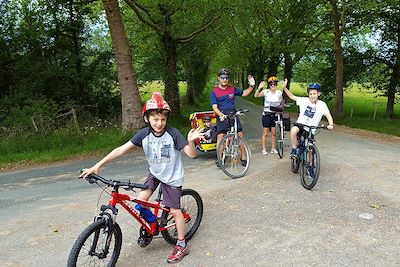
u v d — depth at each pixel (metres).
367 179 7.14
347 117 21.55
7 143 11.67
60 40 19.00
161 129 4.07
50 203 6.63
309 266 4.09
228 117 7.79
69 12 19.00
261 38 31.17
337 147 10.84
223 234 4.95
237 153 7.75
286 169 7.98
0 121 14.82
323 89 26.41
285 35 23.45
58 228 5.39
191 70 31.61
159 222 4.39
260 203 6.03
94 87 19.70
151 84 23.72
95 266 4.00
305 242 4.65
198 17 19.19
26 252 4.67
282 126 9.31
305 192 6.47
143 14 19.25
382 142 12.99
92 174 3.92
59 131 12.91
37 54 18.78
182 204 4.76
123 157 10.69
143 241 4.38
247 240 4.75
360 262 4.15
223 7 17.70
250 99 46.59
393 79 24.97
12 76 18.20
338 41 21.28
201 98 40.53
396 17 23.66
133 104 13.20
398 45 24.38
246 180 7.41
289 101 33.72
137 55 23.16
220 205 6.01
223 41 30.91
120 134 12.58
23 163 10.34
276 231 4.98
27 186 7.97
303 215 5.48
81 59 19.52
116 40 12.95
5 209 6.41
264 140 9.89
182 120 19.73
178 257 4.27
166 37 20.47
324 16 24.25
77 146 12.02
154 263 4.27
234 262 4.23
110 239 3.87
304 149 6.88
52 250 4.70
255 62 39.03
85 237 3.64
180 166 4.27
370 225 5.08
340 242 4.62
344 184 6.84
